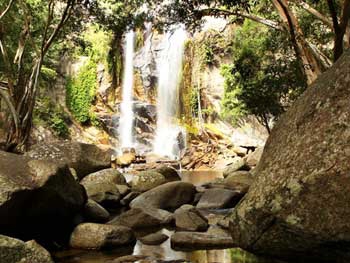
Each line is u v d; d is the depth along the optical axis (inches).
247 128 1177.4
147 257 214.2
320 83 194.9
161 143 1215.6
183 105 1251.8
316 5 578.9
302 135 185.5
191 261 208.2
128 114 1233.4
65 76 1201.4
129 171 943.7
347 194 160.2
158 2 665.0
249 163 780.6
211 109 1226.6
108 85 1248.2
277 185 183.0
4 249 173.9
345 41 481.4
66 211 272.7
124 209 392.8
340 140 169.0
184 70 1258.0
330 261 169.6
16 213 230.5
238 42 825.5
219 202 401.7
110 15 676.1
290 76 682.2
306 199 169.8
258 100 735.1
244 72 750.5
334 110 177.0
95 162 521.7
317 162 171.3
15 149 538.6
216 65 1242.6
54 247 241.8
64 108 1182.9
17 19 668.7
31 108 567.2
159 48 1298.0
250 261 194.4
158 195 397.7
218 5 629.9
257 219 188.1
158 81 1282.0
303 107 195.0
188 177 820.6
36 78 576.4
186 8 606.5
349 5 389.1
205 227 293.1
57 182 253.9
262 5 693.9
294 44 485.7
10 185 225.0
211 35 1238.9
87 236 243.3
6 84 595.5
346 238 158.7
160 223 308.5
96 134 1192.8
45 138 1082.1
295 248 176.7
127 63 1277.1
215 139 1171.9
